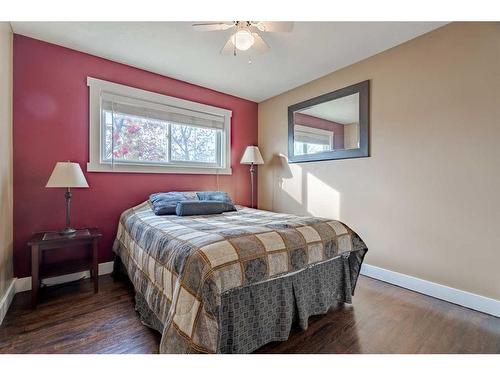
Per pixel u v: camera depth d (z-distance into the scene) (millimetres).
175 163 3264
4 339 1538
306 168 3385
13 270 2215
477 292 1950
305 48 2484
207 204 2615
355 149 2771
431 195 2211
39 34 2264
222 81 3316
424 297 2176
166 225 1937
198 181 3473
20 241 2266
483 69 1925
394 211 2469
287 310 1568
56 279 2406
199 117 3453
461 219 2041
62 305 1988
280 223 1891
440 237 2158
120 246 2518
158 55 2639
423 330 1662
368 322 1763
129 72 2871
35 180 2338
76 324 1713
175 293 1256
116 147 2814
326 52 2562
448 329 1675
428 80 2221
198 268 1228
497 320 1792
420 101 2273
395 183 2459
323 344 1510
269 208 3959
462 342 1533
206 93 3539
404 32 2219
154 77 3057
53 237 2080
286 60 2729
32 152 2322
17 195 2254
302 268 1611
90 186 2633
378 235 2596
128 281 2490
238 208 3107
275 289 1551
